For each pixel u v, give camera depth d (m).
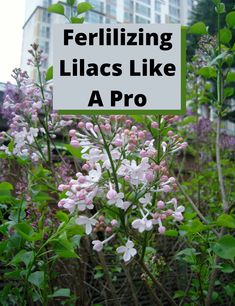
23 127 2.28
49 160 2.34
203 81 3.40
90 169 1.52
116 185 1.47
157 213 1.45
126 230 1.53
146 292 3.10
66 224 1.62
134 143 1.51
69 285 2.70
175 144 1.73
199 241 2.15
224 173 3.55
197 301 2.42
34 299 2.00
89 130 1.58
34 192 2.21
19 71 2.35
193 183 3.55
